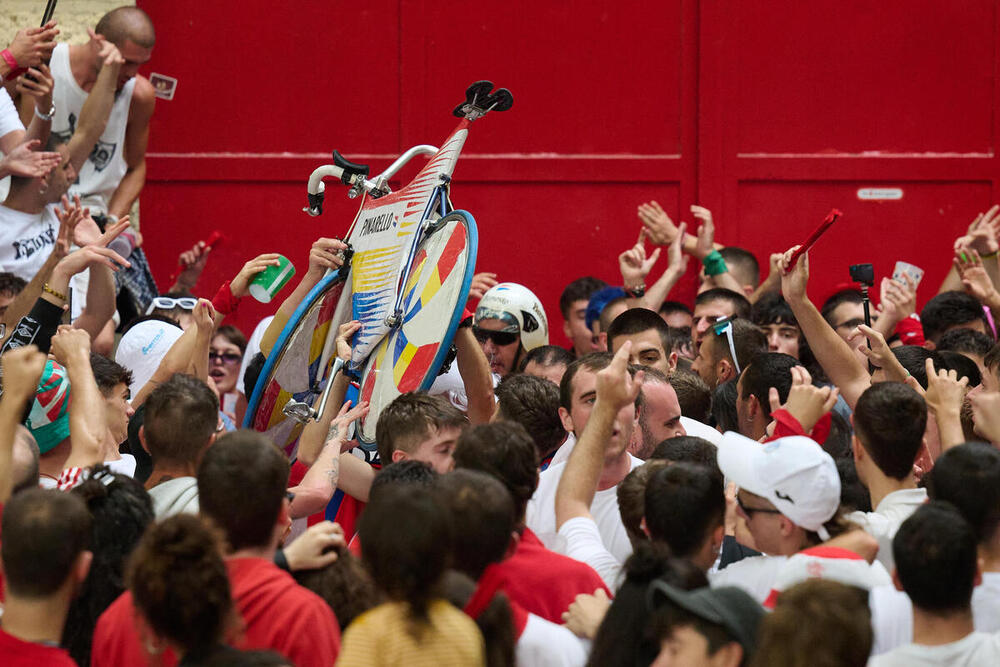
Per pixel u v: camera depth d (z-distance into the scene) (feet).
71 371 48.39
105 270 70.90
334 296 58.65
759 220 98.89
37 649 33.55
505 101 55.52
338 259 58.65
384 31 96.22
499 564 36.32
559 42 97.35
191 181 95.91
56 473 53.98
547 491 52.13
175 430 44.55
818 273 99.40
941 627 35.81
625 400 44.04
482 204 98.02
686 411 63.67
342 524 54.95
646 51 97.76
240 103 95.86
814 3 97.86
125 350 72.02
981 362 71.00
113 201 86.99
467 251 50.72
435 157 55.83
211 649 31.48
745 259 92.22
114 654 35.50
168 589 31.19
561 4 97.19
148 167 95.55
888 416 44.57
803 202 99.14
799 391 44.47
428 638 31.58
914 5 98.12
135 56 82.17
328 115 96.12
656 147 98.07
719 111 97.81
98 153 84.89
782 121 98.32
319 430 53.47
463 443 40.34
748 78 98.12
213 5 95.45
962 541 35.45
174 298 78.95
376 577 32.32
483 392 57.88
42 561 33.81
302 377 58.03
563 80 97.45
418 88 96.22
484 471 39.52
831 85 98.32
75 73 81.76
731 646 30.94
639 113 97.91
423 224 54.19
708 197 97.86
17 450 42.27
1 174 72.64
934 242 99.35
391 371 52.75
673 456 48.19
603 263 98.37
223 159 95.66
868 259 99.35
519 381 54.49
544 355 67.87
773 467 39.52
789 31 97.96
